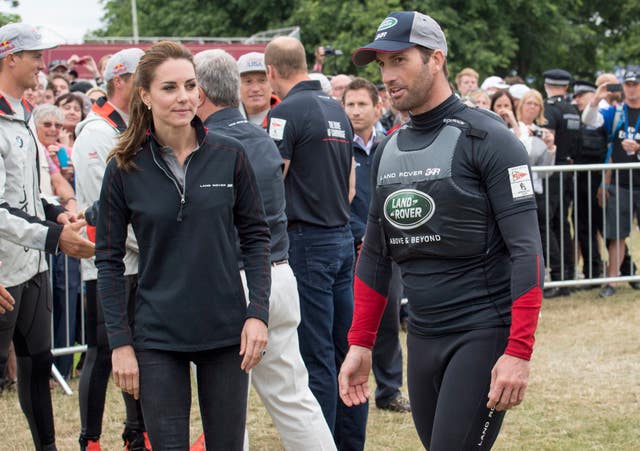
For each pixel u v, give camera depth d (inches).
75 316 238.4
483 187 109.2
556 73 335.3
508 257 111.1
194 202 113.1
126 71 173.3
